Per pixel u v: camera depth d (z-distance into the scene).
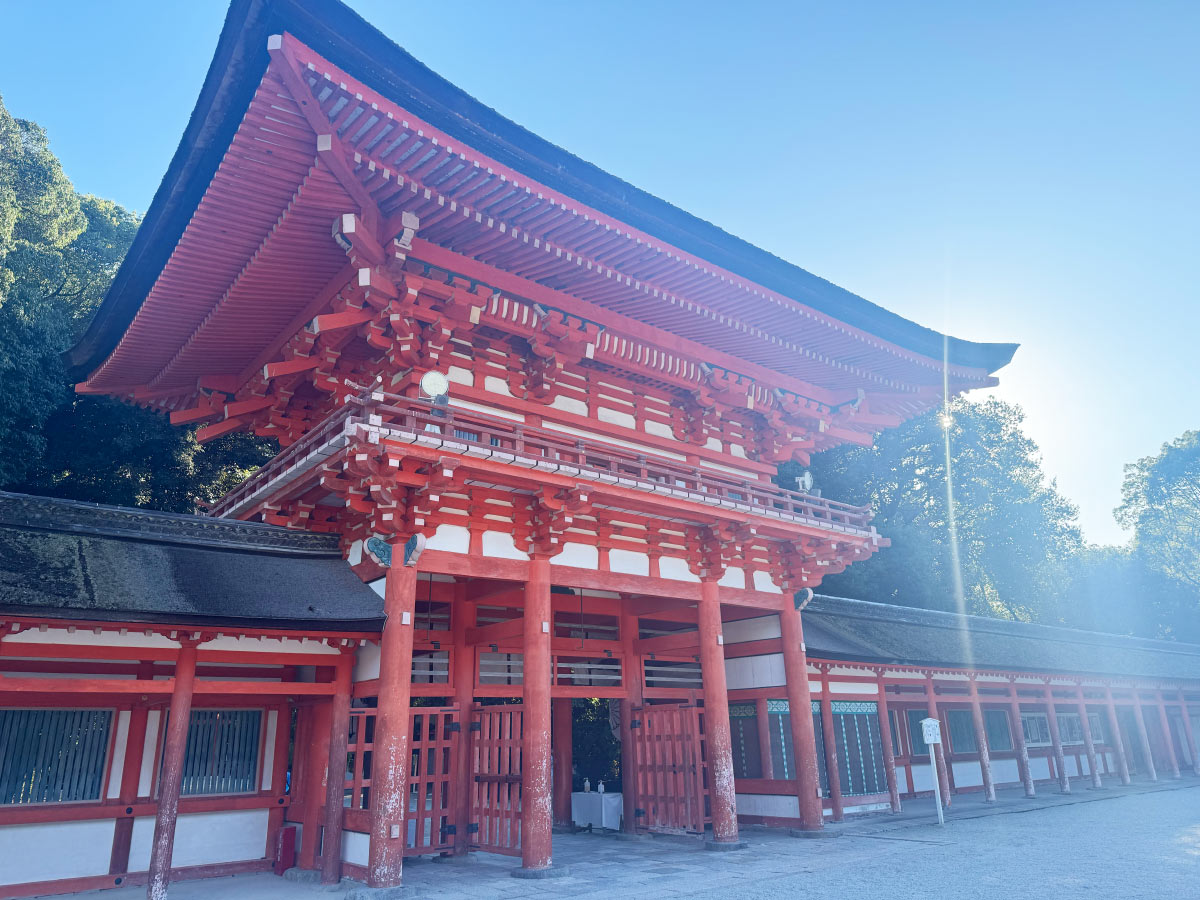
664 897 11.50
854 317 18.38
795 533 18.30
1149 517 62.41
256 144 11.09
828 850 15.59
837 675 21.73
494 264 14.25
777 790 18.72
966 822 19.50
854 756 21.22
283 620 12.38
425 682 16.80
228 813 14.10
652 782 17.88
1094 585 58.84
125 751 13.30
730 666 20.44
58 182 27.34
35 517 13.08
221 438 30.42
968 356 21.34
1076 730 33.53
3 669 12.01
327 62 10.21
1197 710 37.34
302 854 13.62
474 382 15.01
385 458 12.07
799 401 20.28
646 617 19.41
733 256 15.70
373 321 13.60
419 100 11.16
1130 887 11.24
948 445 44.06
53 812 12.39
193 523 14.41
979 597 47.47
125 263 14.22
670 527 17.06
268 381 16.41
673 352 17.30
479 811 15.09
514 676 17.22
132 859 12.98
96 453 27.81
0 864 11.90
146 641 11.91
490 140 12.01
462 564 13.62
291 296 14.53
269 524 15.30
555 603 18.30
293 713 16.28
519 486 13.99
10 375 22.66
